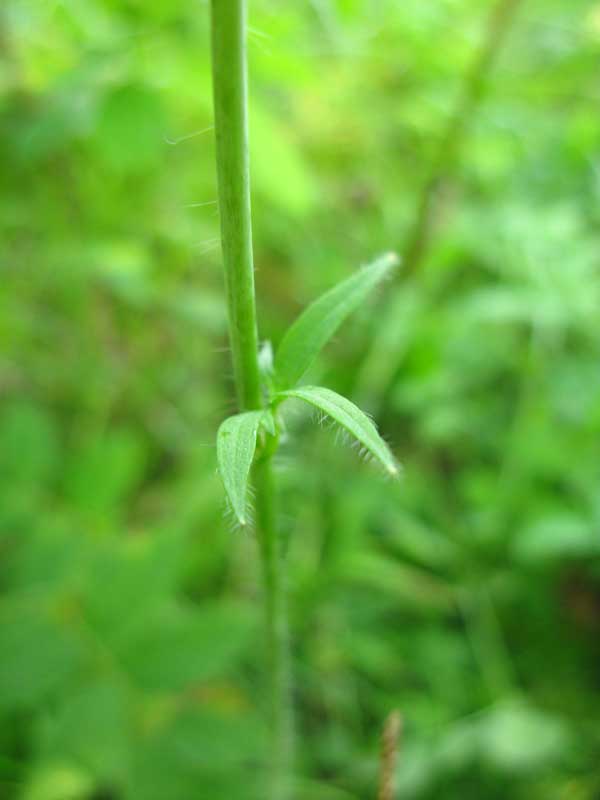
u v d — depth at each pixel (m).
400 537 0.24
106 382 0.27
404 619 0.24
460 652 0.23
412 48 0.29
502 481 0.24
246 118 0.07
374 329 0.26
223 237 0.08
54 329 0.26
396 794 0.20
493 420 0.26
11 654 0.17
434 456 0.27
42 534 0.19
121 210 0.26
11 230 0.25
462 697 0.22
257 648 0.22
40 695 0.17
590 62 0.28
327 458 0.25
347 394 0.26
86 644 0.17
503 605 0.24
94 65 0.21
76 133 0.22
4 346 0.25
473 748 0.21
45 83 0.24
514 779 0.20
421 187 0.29
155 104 0.20
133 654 0.17
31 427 0.22
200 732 0.17
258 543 0.11
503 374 0.27
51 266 0.24
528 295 0.24
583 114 0.30
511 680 0.23
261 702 0.21
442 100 0.29
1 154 0.25
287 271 0.30
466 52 0.27
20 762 0.18
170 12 0.21
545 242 0.25
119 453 0.22
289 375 0.09
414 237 0.27
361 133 0.31
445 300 0.29
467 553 0.24
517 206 0.27
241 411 0.09
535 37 0.33
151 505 0.26
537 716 0.22
